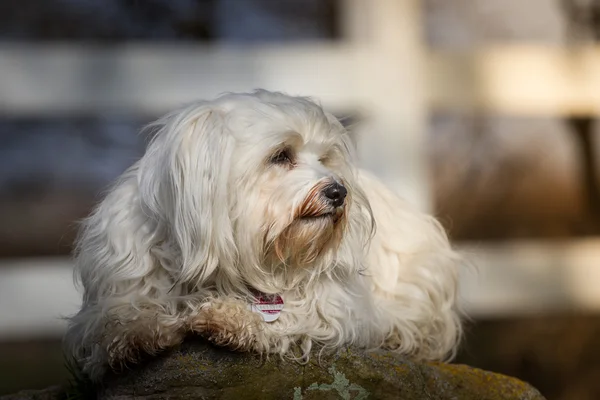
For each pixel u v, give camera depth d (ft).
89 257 15.21
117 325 13.87
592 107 33.96
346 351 14.87
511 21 42.19
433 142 42.09
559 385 37.83
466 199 42.19
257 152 14.37
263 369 14.14
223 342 13.75
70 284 29.60
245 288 15.01
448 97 32.60
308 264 14.97
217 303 14.08
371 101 32.01
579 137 42.01
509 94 33.40
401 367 14.87
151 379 13.82
